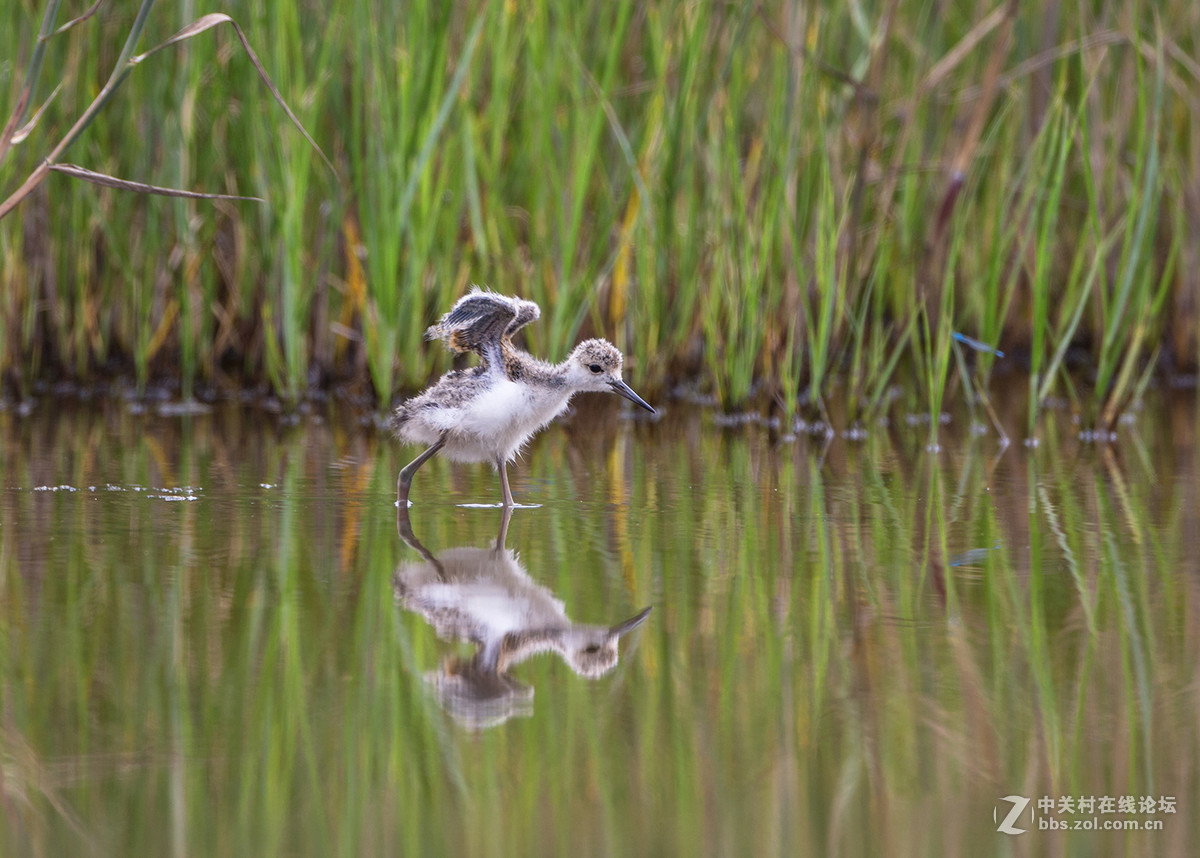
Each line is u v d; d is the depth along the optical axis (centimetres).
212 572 852
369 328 1519
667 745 613
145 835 533
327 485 1140
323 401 1642
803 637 744
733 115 1518
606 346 1124
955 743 619
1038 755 608
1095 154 1695
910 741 620
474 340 1080
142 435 1387
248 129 1547
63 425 1439
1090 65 1664
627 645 731
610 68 1475
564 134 1552
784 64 1466
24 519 982
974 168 1648
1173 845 545
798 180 1545
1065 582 848
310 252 1644
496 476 1202
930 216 1761
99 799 559
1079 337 1973
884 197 1556
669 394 1698
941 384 1370
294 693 661
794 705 653
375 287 1487
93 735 611
